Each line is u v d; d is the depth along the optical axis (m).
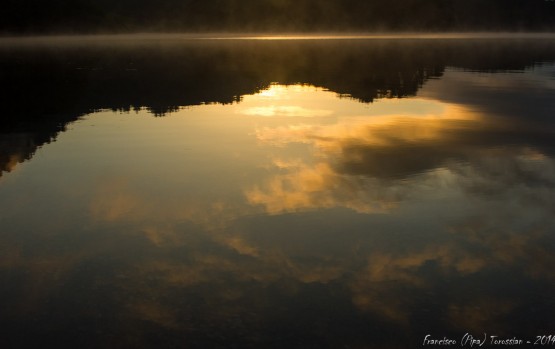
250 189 7.52
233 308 4.41
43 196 7.37
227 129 11.93
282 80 22.75
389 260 5.31
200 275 5.00
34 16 93.38
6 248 5.63
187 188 7.57
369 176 8.13
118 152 9.88
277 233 5.98
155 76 24.50
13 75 25.31
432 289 4.73
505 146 10.10
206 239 5.84
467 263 5.23
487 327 4.13
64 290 4.72
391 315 4.30
